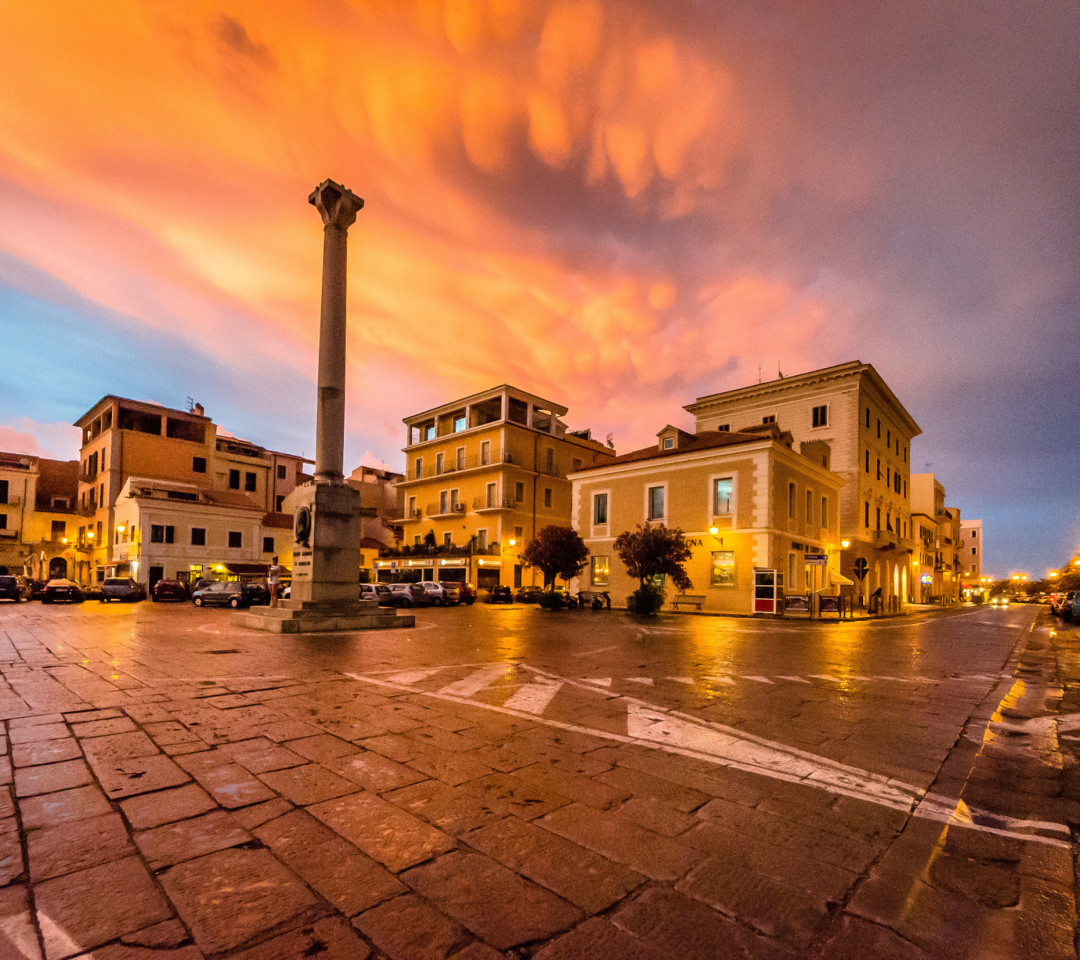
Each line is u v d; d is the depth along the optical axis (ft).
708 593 85.97
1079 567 237.66
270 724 17.47
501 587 114.52
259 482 159.33
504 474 132.16
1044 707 22.86
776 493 83.56
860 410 114.62
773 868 9.45
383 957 7.03
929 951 7.45
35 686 22.76
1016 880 9.33
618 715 19.51
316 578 50.11
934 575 184.34
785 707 21.74
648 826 10.89
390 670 27.91
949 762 15.51
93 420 154.10
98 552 137.18
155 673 25.90
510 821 10.95
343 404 53.78
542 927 7.70
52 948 7.04
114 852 9.46
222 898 8.21
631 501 97.55
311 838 10.09
